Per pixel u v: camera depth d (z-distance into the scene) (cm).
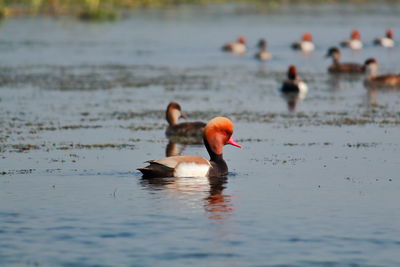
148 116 2742
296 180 1714
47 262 1164
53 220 1380
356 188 1639
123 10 9681
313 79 4184
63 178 1725
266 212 1436
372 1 11875
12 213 1427
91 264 1156
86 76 4031
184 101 3148
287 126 2519
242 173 1786
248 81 3941
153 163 1730
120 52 5438
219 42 6272
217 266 1148
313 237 1284
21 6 9456
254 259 1177
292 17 8912
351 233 1308
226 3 11231
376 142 2208
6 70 4284
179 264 1155
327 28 7575
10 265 1151
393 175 1770
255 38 6662
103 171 1803
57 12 8906
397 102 3181
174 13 9319
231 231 1313
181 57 5231
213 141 1772
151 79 3934
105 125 2533
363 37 6819
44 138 2269
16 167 1847
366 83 3828
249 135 2342
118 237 1281
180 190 1605
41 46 5766
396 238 1281
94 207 1466
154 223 1359
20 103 3044
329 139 2261
